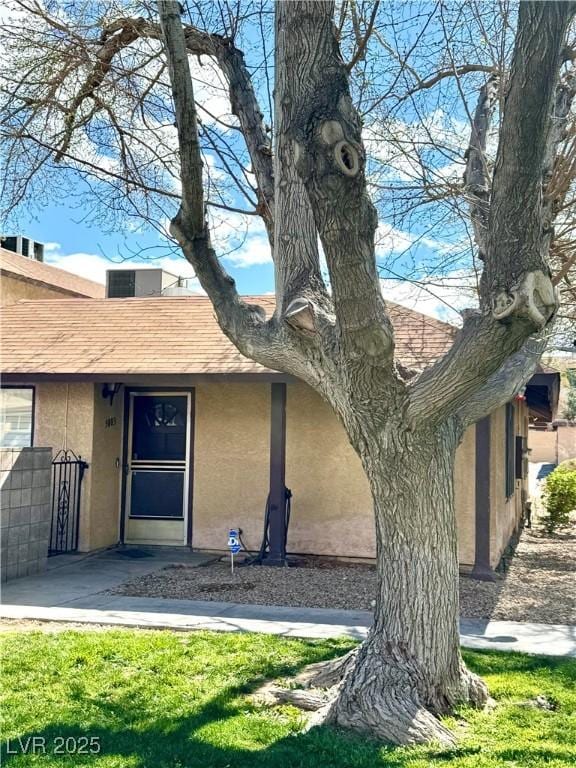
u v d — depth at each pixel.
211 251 5.28
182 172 4.79
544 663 5.76
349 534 10.75
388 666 4.62
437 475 4.70
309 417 11.05
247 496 11.31
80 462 11.27
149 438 12.02
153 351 11.31
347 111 3.84
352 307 4.05
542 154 3.76
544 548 12.95
